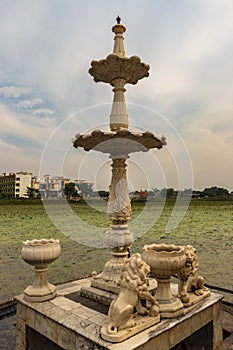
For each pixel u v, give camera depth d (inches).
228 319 160.4
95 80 153.3
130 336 97.7
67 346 106.7
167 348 104.1
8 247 342.6
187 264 129.2
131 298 102.7
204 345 122.3
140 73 146.5
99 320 111.7
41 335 119.5
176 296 127.2
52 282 222.8
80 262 290.0
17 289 215.9
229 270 252.4
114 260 147.0
